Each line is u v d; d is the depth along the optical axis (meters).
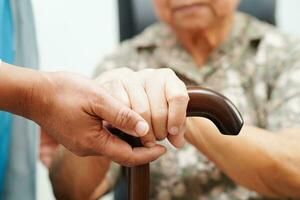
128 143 0.44
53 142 0.91
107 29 1.49
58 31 1.37
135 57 1.09
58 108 0.44
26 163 0.75
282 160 0.65
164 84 0.46
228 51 1.02
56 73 0.45
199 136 0.63
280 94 0.90
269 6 1.22
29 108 0.45
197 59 1.05
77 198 0.75
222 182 0.93
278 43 1.00
